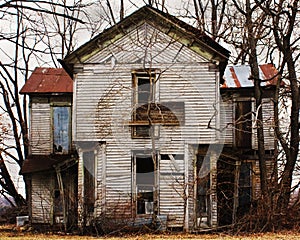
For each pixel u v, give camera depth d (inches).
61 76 1089.4
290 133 927.0
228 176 916.6
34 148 1035.9
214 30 1237.1
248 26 930.1
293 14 886.4
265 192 848.9
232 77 1062.4
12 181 1309.1
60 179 889.5
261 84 1007.0
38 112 1045.2
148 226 821.2
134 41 874.1
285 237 736.3
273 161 939.3
